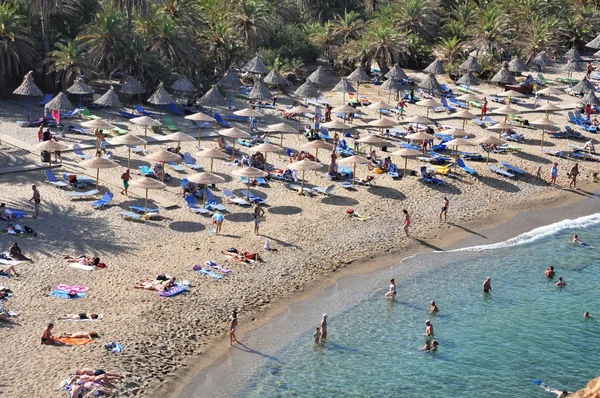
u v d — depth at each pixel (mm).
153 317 32406
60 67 62250
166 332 31469
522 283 39562
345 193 48969
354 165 50094
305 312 34719
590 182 55312
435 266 40750
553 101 75438
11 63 63906
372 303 36188
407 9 87500
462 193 50906
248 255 38688
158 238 40094
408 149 52031
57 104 54375
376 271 39531
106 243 38906
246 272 37406
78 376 27266
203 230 41594
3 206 40469
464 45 85000
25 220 40688
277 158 54531
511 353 32562
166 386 28109
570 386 30312
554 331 34625
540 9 94750
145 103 65125
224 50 73062
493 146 60250
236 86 66438
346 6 95812
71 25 69812
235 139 57406
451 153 58312
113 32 64938
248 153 54719
